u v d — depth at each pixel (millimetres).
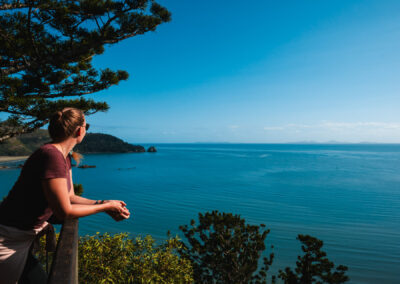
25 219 1329
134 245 4453
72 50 7469
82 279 3818
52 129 1423
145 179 74250
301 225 32906
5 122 5914
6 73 6785
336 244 26656
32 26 7258
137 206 42500
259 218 35969
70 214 1235
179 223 33250
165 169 101188
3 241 1301
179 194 52750
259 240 6191
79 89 8211
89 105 6703
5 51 6855
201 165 118438
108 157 174750
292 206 43000
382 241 27500
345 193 54312
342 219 35844
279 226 32344
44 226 1500
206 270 6238
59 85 7957
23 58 6922
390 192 55500
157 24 7562
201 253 6242
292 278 6594
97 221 33000
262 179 74000
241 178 75938
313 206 43125
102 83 8148
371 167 109438
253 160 150375
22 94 6789
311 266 6453
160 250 4809
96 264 3885
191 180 72125
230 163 129250
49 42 7816
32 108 6074
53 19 7062
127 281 4113
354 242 27219
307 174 85250
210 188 59688
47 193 1210
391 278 19656
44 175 1194
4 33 6949
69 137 1460
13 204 1331
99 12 6906
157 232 29406
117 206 1509
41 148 1324
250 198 49125
